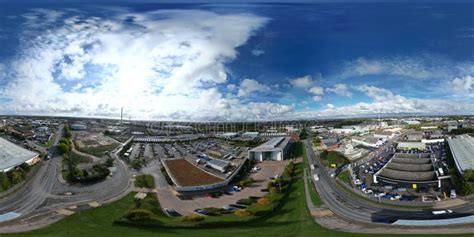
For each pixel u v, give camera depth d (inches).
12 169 2564.0
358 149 3575.3
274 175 2753.4
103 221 1711.4
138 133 5570.9
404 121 6166.3
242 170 2883.9
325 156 3336.6
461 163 2401.6
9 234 1499.8
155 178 2657.5
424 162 2714.1
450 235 1384.1
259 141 4628.4
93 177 2554.1
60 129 5285.4
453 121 5866.1
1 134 4392.2
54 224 1648.6
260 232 1533.0
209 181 2474.2
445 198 1907.0
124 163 3260.3
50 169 2871.6
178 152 3934.5
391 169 2564.0
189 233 1529.3
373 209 1817.2
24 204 1980.8
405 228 1504.7
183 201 2082.9
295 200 2069.4
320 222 1654.8
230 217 1736.0
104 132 5349.4
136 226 1630.2
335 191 2204.7
